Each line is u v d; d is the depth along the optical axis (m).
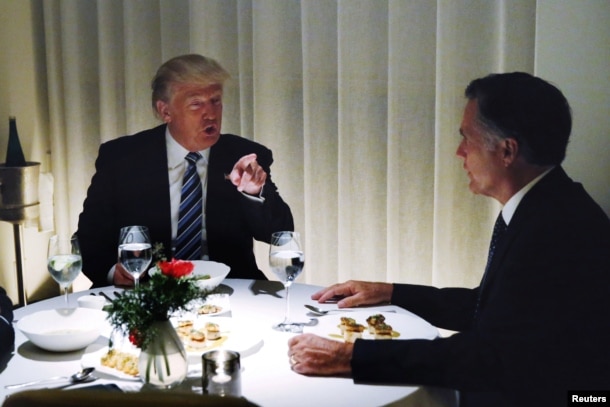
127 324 1.32
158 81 2.58
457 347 1.41
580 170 2.73
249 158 2.55
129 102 3.21
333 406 1.28
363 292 1.85
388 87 2.90
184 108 2.56
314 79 2.98
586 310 1.39
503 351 1.40
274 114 3.06
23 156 3.17
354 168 2.99
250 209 2.56
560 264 1.40
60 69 3.32
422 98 2.86
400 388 1.37
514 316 1.41
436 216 2.92
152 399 1.03
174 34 3.13
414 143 2.90
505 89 1.49
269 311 1.79
